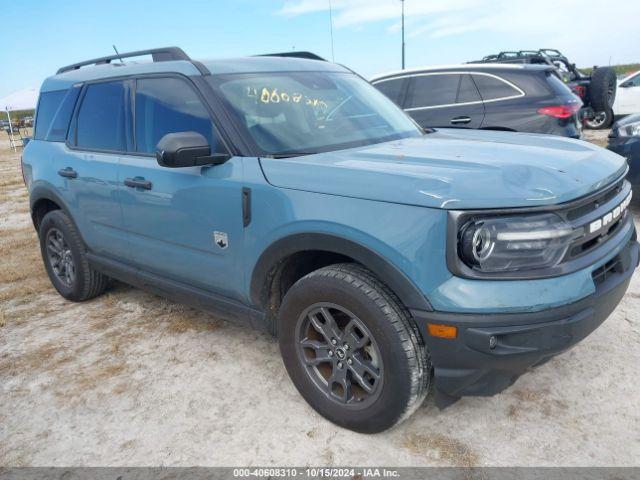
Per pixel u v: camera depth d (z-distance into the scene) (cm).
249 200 267
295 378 273
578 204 219
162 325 390
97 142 383
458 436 250
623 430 247
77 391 310
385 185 224
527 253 209
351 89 361
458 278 209
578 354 309
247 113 296
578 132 677
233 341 357
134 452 255
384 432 256
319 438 255
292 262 276
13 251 627
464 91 698
